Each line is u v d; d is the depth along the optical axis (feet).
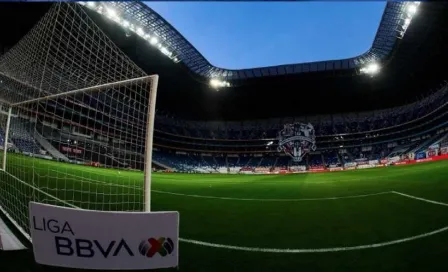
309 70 113.91
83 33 13.88
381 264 11.22
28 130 28.78
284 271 10.86
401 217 18.22
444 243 13.11
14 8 63.57
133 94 13.97
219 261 11.71
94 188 28.30
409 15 76.02
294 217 19.40
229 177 67.92
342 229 16.17
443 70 98.63
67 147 39.19
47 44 13.88
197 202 25.66
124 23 82.84
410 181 37.19
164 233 8.82
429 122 107.55
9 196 19.01
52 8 13.62
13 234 12.45
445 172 42.14
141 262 8.86
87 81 15.12
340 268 11.02
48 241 9.01
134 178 39.70
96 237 8.79
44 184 25.70
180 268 10.99
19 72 17.07
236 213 20.74
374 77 112.37
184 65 109.40
